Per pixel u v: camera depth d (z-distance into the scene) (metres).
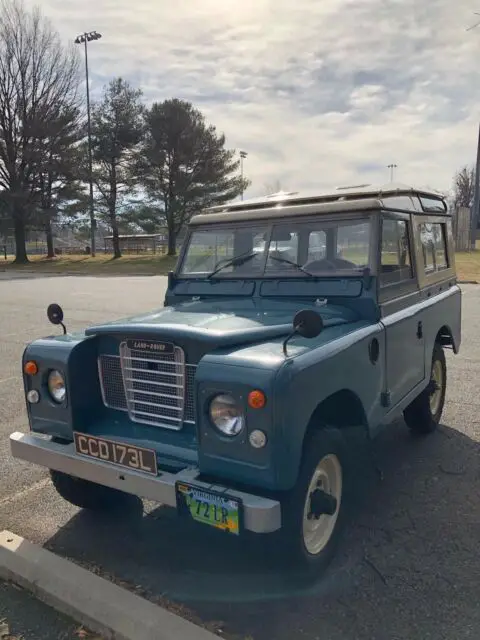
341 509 3.12
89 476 2.96
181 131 35.88
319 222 3.80
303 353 2.71
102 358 3.32
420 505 3.79
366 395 3.29
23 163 38.06
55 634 2.63
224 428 2.55
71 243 72.38
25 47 36.88
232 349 2.79
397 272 3.98
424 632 2.57
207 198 37.06
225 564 3.16
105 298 16.53
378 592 2.87
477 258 30.02
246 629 2.61
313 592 2.88
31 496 4.05
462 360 8.05
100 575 3.06
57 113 37.88
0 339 10.20
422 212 4.59
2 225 41.38
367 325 3.43
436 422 5.24
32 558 3.07
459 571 3.04
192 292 4.23
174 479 2.66
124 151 37.41
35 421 3.39
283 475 2.46
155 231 39.16
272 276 3.93
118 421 3.28
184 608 2.76
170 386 3.03
